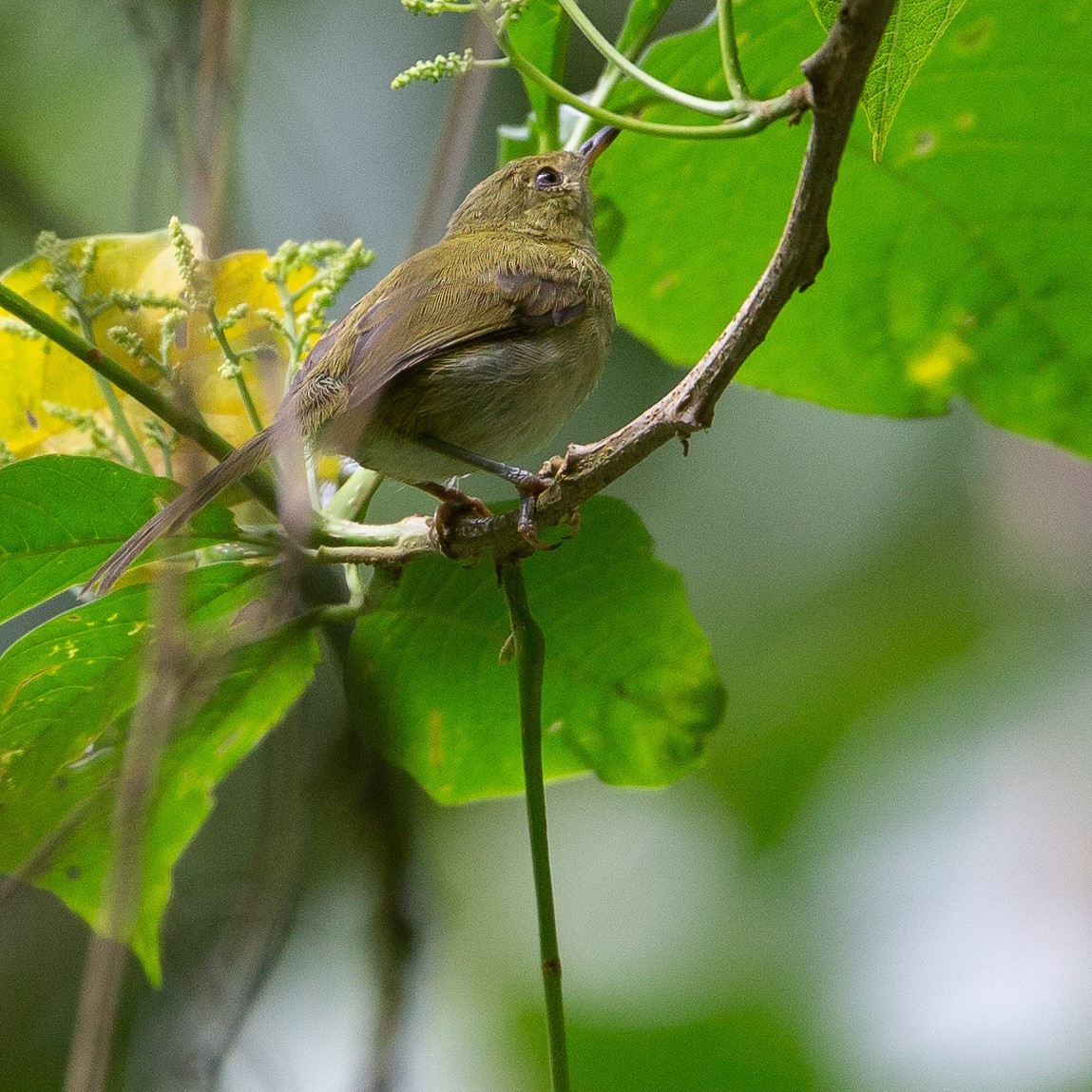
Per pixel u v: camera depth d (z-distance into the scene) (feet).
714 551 42.55
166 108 21.18
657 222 29.43
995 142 27.30
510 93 41.04
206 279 20.21
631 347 42.19
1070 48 25.40
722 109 17.81
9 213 36.96
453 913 36.06
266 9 40.24
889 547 42.24
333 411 23.40
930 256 29.60
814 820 38.70
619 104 26.61
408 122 40.32
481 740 25.44
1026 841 35.63
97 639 21.53
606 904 38.04
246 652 22.12
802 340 31.12
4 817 23.18
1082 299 29.68
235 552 21.48
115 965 14.66
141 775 15.75
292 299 22.63
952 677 40.29
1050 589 41.83
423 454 25.62
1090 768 36.83
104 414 24.36
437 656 24.13
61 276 21.99
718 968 35.83
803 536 42.57
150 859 23.71
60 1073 34.14
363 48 40.65
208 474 20.29
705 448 43.42
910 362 31.09
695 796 39.75
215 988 24.22
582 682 25.13
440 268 26.71
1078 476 42.24
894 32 17.34
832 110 15.88
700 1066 34.09
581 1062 34.50
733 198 28.89
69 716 22.57
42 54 38.50
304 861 24.76
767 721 40.55
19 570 21.25
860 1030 33.91
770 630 41.57
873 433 43.06
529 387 26.20
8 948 34.68
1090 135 26.94
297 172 29.94
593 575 23.89
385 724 24.64
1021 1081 32.12
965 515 42.57
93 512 20.79
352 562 21.31
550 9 24.77
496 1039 34.99
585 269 27.45
